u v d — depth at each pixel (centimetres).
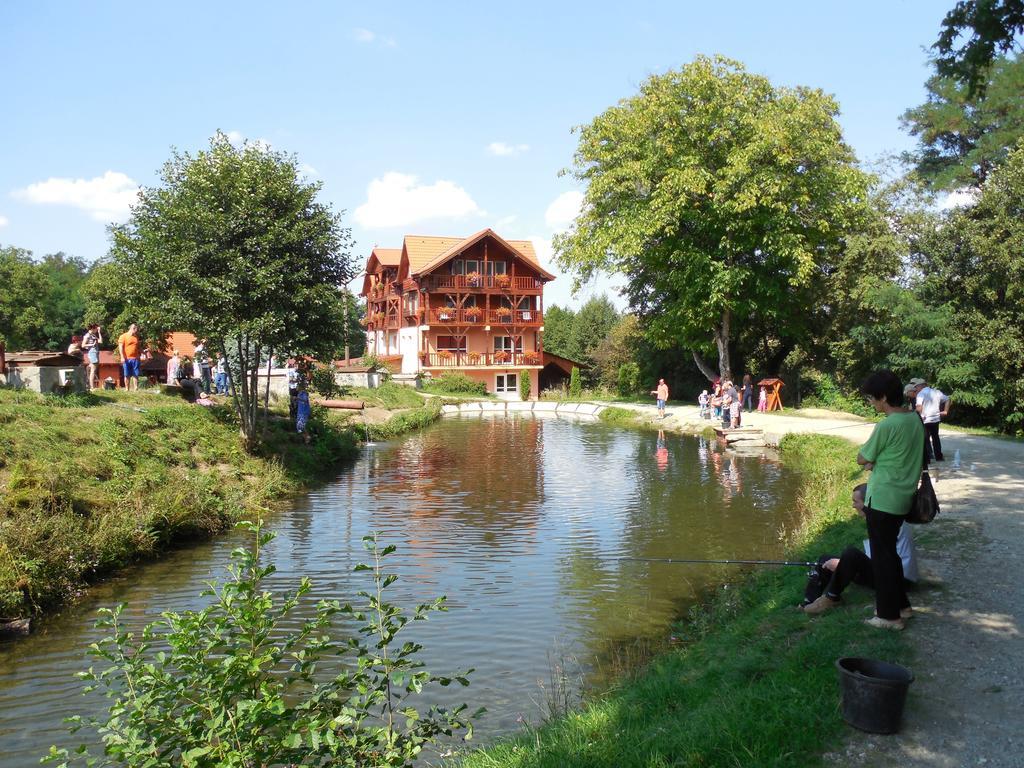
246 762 376
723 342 3328
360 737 413
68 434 1346
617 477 1906
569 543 1216
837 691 482
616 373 5338
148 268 1686
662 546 1184
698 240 3244
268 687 414
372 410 3362
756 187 2867
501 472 2014
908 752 410
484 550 1176
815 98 3088
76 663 762
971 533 886
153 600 951
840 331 3259
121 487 1252
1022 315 2133
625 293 4347
